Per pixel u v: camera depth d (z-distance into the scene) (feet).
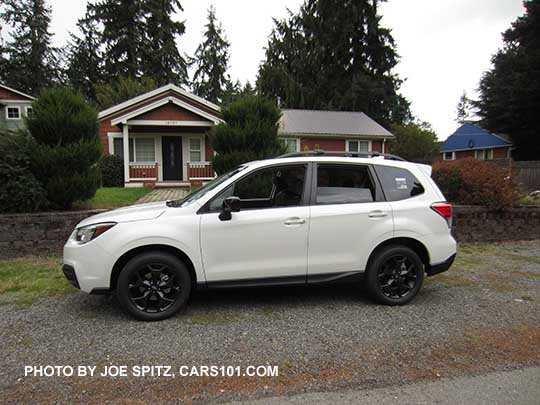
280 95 122.93
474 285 15.81
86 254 11.58
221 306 13.26
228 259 12.26
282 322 11.84
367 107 111.75
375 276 13.21
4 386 8.23
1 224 19.97
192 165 54.44
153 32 121.90
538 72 79.10
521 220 25.93
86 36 124.06
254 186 13.43
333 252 12.94
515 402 7.75
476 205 25.63
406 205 13.50
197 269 12.11
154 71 120.47
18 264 18.75
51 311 12.66
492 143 101.65
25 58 125.90
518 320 12.05
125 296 11.68
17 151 21.13
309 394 8.05
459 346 10.26
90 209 23.84
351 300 13.97
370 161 13.82
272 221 12.43
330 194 13.21
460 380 8.61
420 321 11.96
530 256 21.33
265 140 26.61
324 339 10.65
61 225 20.89
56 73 131.34
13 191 20.74
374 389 8.24
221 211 12.42
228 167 25.91
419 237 13.44
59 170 21.77
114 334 10.89
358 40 117.08
